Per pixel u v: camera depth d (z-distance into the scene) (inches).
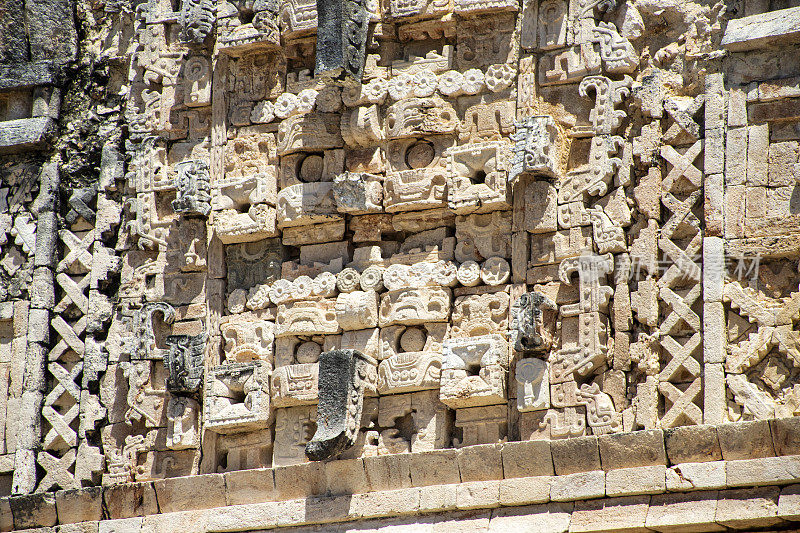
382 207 1941.4
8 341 2110.0
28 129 2181.3
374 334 1894.7
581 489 1685.5
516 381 1801.2
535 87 1897.1
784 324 1669.5
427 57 1977.1
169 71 2134.6
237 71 2081.7
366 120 1957.4
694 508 1621.6
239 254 2023.9
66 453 2023.9
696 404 1700.3
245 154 2039.9
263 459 1916.8
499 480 1740.9
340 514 1802.4
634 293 1769.2
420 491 1772.9
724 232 1731.1
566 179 1844.2
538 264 1839.3
